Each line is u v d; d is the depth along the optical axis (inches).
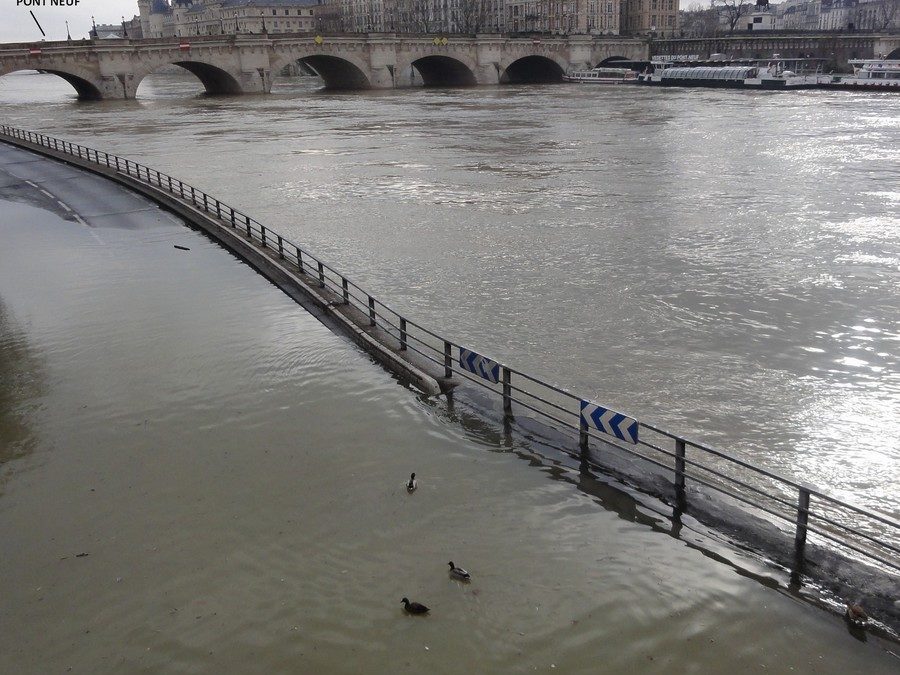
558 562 499.8
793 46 6432.1
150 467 626.8
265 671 421.4
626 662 422.9
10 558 517.3
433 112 4212.6
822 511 579.5
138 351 874.8
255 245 1288.1
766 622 447.8
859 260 1230.3
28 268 1243.2
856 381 813.2
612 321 993.5
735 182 1936.5
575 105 4468.5
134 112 4503.0
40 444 671.1
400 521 544.7
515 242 1392.7
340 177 2180.1
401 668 421.7
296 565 502.6
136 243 1387.8
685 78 5930.1
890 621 444.5
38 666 427.5
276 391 760.3
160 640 443.5
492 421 680.4
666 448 670.5
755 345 911.7
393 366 800.9
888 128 3026.6
